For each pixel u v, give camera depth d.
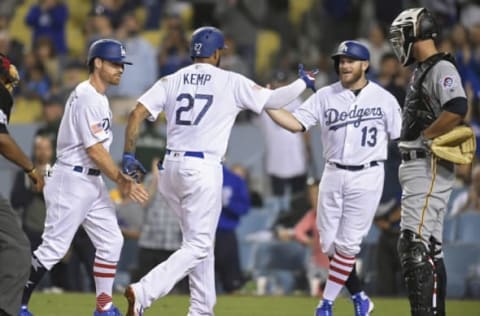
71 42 71.31
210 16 70.50
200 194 30.55
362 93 32.75
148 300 30.05
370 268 48.00
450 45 58.34
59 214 31.64
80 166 31.55
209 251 30.89
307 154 54.12
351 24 69.50
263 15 70.25
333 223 33.06
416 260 28.97
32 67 63.16
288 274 49.16
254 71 66.12
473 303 42.44
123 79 59.75
